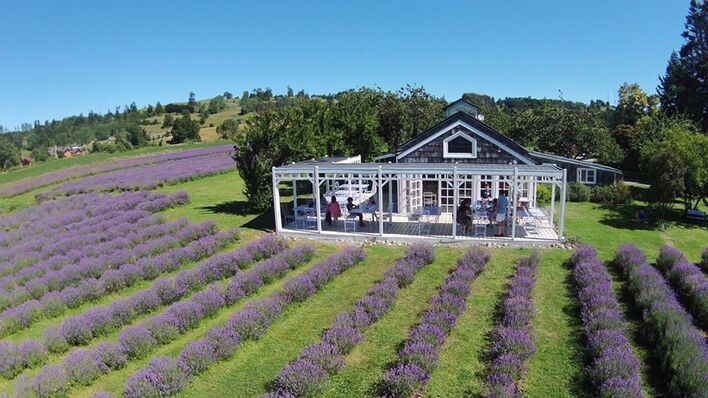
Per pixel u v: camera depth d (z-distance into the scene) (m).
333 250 18.09
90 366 9.97
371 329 11.80
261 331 11.63
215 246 18.27
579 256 15.30
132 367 10.56
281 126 23.89
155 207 25.88
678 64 49.81
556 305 12.81
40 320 13.19
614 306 11.71
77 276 15.44
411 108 40.59
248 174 23.72
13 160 80.75
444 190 22.06
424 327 10.95
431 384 9.38
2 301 13.78
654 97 52.28
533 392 9.09
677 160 21.97
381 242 18.55
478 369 9.88
